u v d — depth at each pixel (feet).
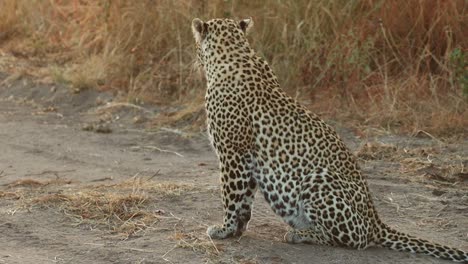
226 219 31.24
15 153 47.32
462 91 50.65
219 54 31.89
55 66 64.64
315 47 55.62
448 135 47.44
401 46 55.26
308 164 30.12
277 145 30.50
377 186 38.99
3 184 40.40
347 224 29.55
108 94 58.39
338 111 51.70
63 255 30.19
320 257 29.50
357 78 53.83
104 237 31.96
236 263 29.17
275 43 57.47
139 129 52.24
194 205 35.65
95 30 67.46
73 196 35.99
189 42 60.39
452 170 41.60
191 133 50.72
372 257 29.66
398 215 35.58
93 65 61.93
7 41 72.28
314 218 29.86
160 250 30.37
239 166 30.96
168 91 57.82
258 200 36.68
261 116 30.71
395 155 44.32
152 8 62.39
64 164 45.09
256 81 31.14
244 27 33.37
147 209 34.96
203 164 44.68
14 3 74.43
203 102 54.34
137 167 44.19
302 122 30.63
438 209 36.24
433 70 54.65
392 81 53.57
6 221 33.68
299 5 57.77
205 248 30.25
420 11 55.06
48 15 73.05
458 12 55.52
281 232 32.37
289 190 30.37
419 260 29.76
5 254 30.19
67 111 57.21
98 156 46.73
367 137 47.88
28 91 60.95
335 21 56.65
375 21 55.93
